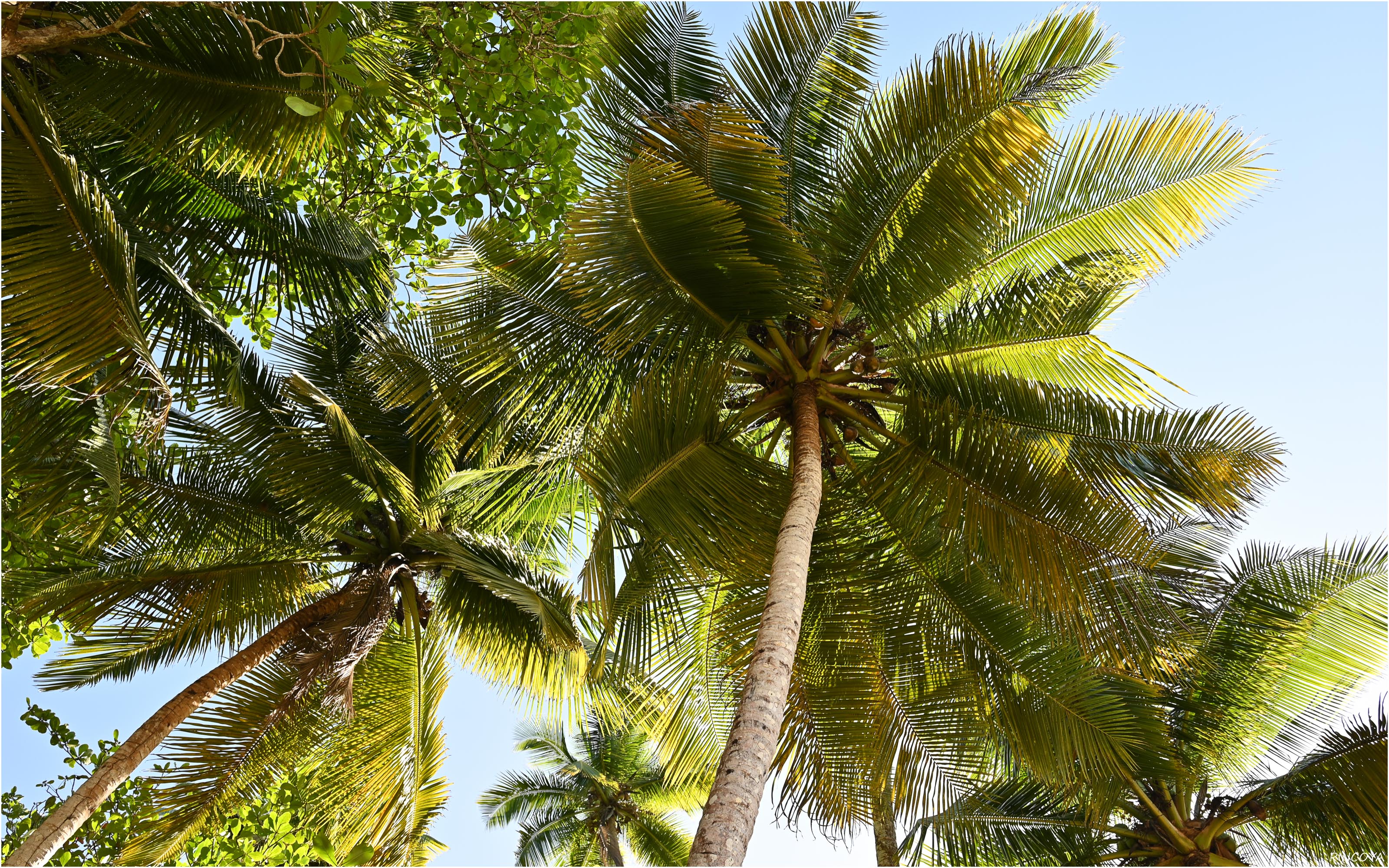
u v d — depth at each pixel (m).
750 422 8.27
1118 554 7.26
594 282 7.22
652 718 9.43
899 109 7.66
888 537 8.60
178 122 6.80
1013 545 7.53
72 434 7.84
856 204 8.00
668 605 7.99
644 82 8.53
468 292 8.17
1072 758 8.11
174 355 7.95
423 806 10.13
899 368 8.17
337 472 10.05
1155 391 7.38
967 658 8.39
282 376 10.23
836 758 8.03
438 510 10.88
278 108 6.65
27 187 5.77
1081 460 7.73
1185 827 11.23
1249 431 7.35
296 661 8.94
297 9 6.20
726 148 7.06
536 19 7.26
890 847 10.77
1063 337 7.60
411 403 8.79
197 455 9.74
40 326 5.59
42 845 7.62
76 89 6.64
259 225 9.15
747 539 7.43
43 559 9.98
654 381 7.42
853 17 8.61
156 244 8.59
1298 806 10.52
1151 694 8.52
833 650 8.45
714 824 4.53
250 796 9.95
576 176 8.24
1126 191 8.39
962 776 7.93
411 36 7.41
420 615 10.75
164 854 8.79
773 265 7.42
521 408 8.55
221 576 10.04
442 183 9.32
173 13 6.34
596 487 7.14
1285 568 11.78
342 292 9.84
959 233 7.62
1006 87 7.77
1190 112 8.14
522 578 10.23
